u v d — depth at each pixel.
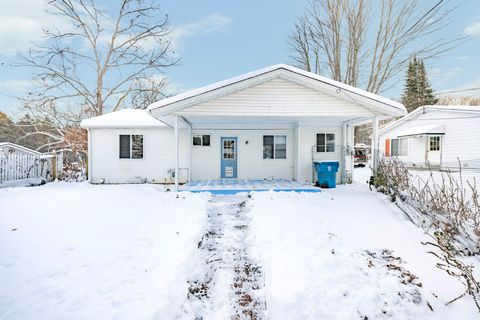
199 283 3.50
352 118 9.32
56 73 19.17
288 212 5.86
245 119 9.77
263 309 3.03
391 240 4.55
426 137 16.53
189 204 6.82
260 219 5.45
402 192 6.20
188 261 3.72
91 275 3.24
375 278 3.44
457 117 14.51
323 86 8.39
